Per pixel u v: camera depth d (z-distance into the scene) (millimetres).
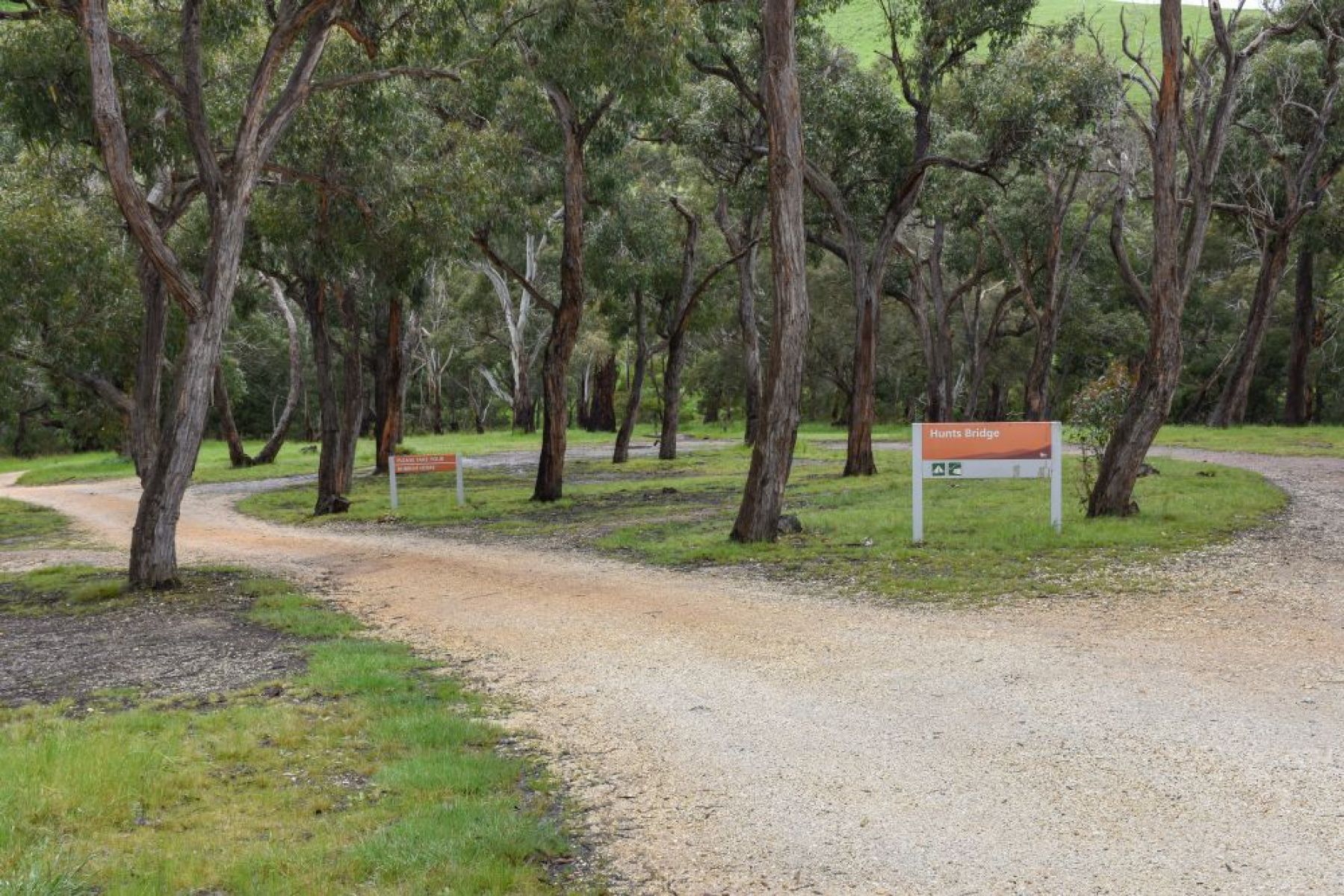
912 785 5363
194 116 13508
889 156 23641
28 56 15078
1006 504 16875
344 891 4250
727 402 69938
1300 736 5754
